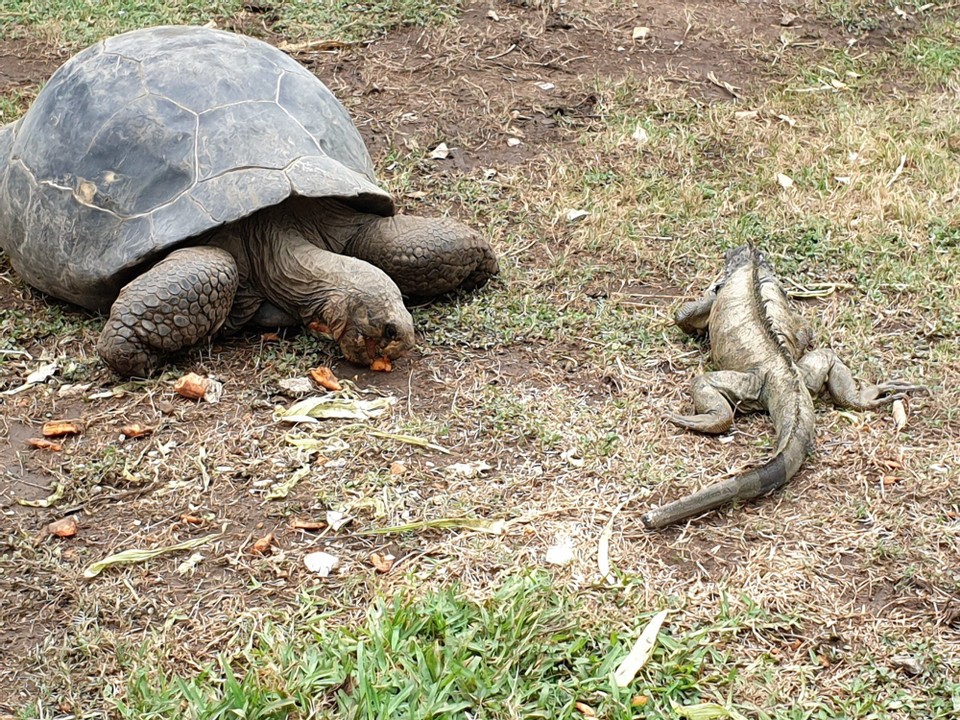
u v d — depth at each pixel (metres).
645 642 4.35
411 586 4.46
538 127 6.11
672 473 4.74
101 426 4.88
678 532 4.61
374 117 6.12
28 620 4.43
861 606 4.46
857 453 4.79
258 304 5.17
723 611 4.43
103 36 6.48
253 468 4.75
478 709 4.24
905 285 5.34
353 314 5.00
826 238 5.55
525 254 5.52
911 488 4.70
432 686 4.24
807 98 6.31
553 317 5.23
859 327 5.18
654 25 6.70
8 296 5.30
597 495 4.70
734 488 4.63
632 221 5.65
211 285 4.98
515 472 4.75
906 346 5.12
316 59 6.42
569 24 6.65
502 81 6.34
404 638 4.34
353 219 5.25
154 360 5.00
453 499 4.68
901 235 5.56
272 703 4.22
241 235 5.12
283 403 4.95
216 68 5.22
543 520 4.63
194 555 4.56
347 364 5.07
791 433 4.73
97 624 4.41
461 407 4.93
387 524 4.62
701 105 6.25
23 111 6.07
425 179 5.83
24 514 4.66
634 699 4.27
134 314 4.94
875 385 4.96
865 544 4.58
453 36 6.54
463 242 5.22
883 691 4.31
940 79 6.46
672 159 5.96
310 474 4.74
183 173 5.05
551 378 5.04
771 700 4.29
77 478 4.73
